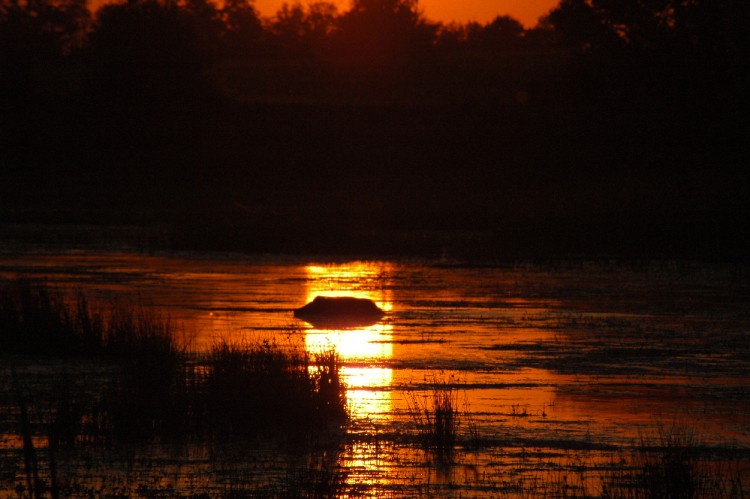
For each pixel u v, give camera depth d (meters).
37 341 67.00
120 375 58.84
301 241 148.62
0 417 49.75
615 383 57.62
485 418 50.06
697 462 43.16
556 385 57.06
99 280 107.12
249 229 156.25
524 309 87.00
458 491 39.59
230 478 41.19
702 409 51.94
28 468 35.56
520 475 41.50
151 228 177.12
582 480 40.78
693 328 76.69
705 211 166.62
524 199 194.12
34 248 142.88
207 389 52.12
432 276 113.12
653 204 177.00
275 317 81.50
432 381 57.69
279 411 49.00
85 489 39.91
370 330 75.25
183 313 83.31
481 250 140.12
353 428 48.19
